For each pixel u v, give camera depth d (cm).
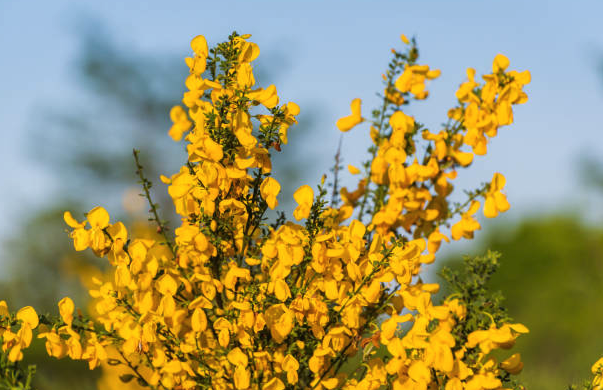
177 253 111
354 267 110
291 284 111
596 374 113
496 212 115
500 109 114
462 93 115
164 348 112
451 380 108
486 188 116
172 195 111
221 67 111
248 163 110
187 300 112
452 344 107
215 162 110
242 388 108
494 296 112
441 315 108
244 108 110
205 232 110
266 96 111
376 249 111
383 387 115
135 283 109
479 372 109
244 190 113
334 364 111
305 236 110
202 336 112
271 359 111
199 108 112
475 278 112
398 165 116
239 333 110
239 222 113
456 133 116
